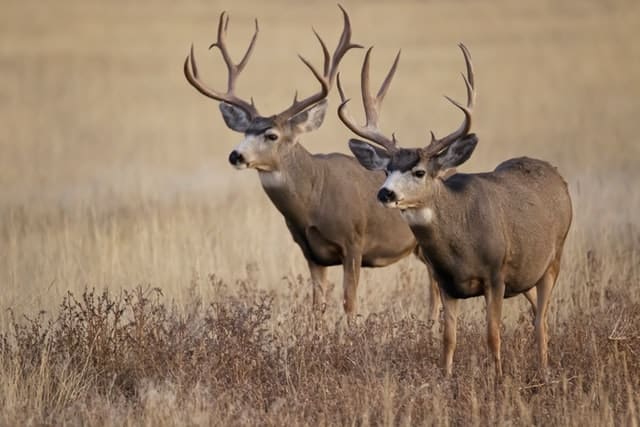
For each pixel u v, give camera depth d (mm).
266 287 48719
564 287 45156
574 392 33250
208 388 33875
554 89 135625
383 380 33844
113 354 36531
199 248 50938
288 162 43406
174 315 39969
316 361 35812
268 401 34094
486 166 81000
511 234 36312
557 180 39406
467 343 37875
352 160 45125
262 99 122938
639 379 34156
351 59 170750
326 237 44094
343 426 31734
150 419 31328
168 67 170000
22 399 33625
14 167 88750
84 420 32281
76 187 78500
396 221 45188
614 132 99562
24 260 51156
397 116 114000
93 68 169625
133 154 96125
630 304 40188
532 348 38000
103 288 45781
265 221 58469
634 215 59656
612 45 181750
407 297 45781
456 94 132750
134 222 59406
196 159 92625
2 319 41250
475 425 30672
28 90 144625
